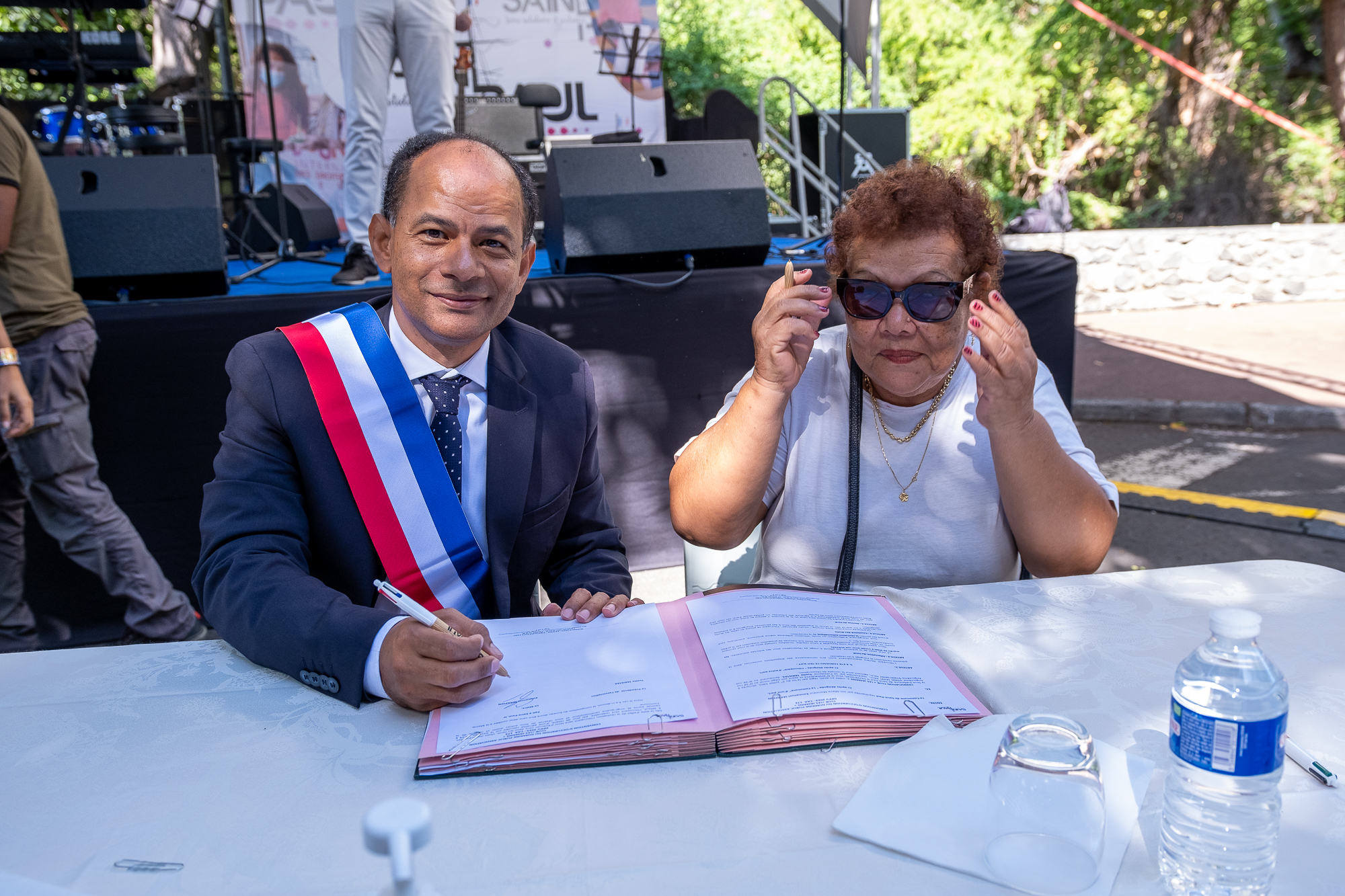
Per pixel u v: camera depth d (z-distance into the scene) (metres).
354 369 1.57
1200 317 9.06
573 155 3.40
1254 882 0.79
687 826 0.90
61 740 1.08
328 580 1.61
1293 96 12.73
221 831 0.90
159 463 3.02
